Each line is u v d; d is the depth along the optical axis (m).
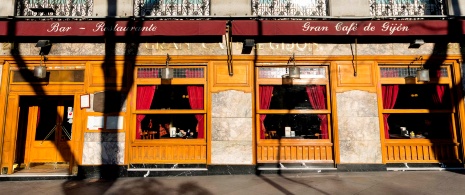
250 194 5.62
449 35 7.25
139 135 7.42
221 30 7.06
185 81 7.47
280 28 7.08
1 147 7.14
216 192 5.78
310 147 7.40
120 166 7.12
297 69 7.22
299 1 7.81
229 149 7.22
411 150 7.41
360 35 7.15
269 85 7.63
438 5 7.77
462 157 7.29
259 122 7.52
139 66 7.51
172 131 7.51
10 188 6.34
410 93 7.67
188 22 7.07
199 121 7.46
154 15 7.72
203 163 7.25
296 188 5.96
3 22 7.00
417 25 7.11
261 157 7.37
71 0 7.71
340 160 7.25
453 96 7.49
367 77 7.48
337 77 7.47
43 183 6.72
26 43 7.41
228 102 7.34
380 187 5.94
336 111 7.37
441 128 7.62
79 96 7.37
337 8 7.60
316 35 7.15
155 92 7.57
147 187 6.21
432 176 6.72
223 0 7.54
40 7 7.64
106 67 7.36
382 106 7.50
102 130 7.21
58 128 7.87
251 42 7.23
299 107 7.58
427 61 7.50
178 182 6.56
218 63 7.44
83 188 6.23
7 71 7.34
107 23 7.02
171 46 7.46
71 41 7.42
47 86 7.38
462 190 5.68
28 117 7.90
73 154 7.24
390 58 7.48
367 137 7.31
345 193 5.59
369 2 7.82
